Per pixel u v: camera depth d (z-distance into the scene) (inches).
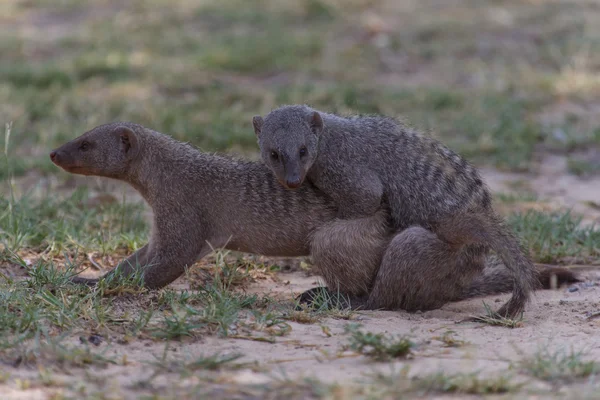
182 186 403.9
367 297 393.1
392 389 266.5
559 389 271.6
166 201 403.2
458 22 1090.1
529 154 701.3
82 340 313.9
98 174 420.2
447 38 1039.6
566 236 484.7
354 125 407.5
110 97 810.8
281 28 1085.8
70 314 330.3
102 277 386.0
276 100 798.5
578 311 376.5
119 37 1042.1
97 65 892.6
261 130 422.6
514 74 902.4
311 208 403.9
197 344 317.7
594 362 290.8
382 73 928.9
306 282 434.3
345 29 1083.3
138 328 324.8
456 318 376.2
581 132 744.3
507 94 846.5
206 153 417.1
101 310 336.5
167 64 909.8
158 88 849.5
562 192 618.2
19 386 269.6
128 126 419.5
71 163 413.4
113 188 603.8
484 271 414.0
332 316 362.6
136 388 272.1
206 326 331.3
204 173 405.4
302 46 973.2
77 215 514.6
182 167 406.0
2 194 515.5
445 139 727.7
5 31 1093.1
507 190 620.1
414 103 811.4
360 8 1185.4
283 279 438.6
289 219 403.9
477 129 741.9
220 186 404.5
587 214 558.6
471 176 406.6
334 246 388.2
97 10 1206.3
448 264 385.1
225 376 281.6
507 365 295.6
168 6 1182.9
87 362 292.7
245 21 1123.9
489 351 313.9
